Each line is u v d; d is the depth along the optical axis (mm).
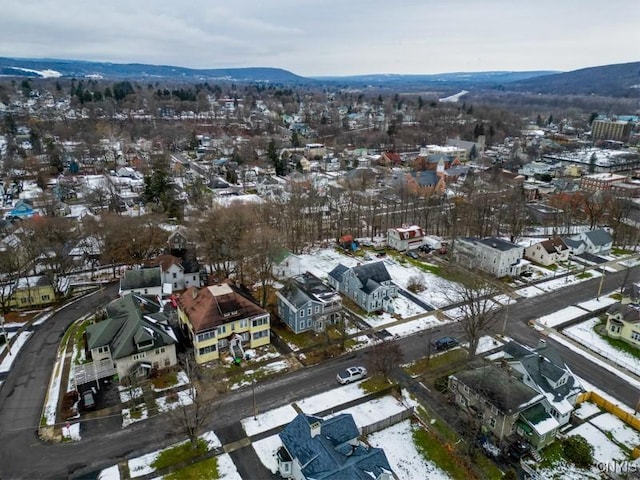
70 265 76438
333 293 64125
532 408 42562
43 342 56812
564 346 58781
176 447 40625
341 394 48375
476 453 40906
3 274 70312
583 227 109688
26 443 40625
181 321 59656
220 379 50156
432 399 47969
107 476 37312
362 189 128125
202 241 80438
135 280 66438
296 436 38031
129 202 113750
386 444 41688
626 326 59406
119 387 48344
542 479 38156
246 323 55531
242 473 37969
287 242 88500
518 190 122812
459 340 59344
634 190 137625
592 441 42750
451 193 133875
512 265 80188
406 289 74438
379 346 52281
